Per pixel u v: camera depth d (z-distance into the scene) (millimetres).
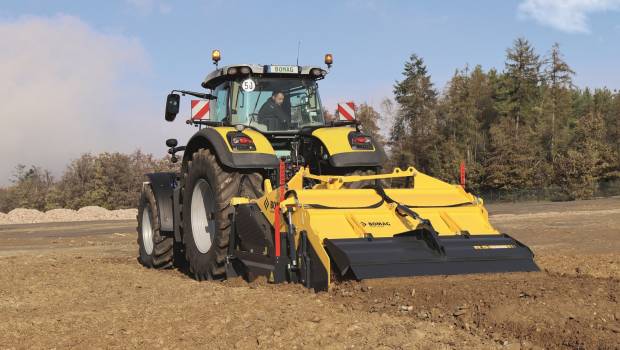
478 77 76625
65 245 14062
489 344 3678
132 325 4430
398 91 75750
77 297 5844
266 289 5637
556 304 4410
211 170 6777
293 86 7902
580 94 89625
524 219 17219
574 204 28750
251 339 3914
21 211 33469
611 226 13773
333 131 7242
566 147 60906
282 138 7824
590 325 3926
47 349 3893
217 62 8031
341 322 4195
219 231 6559
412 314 4426
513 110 70938
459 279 5309
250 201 6387
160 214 8391
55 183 82812
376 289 5047
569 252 9195
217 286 6086
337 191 5969
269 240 5871
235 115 7699
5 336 4234
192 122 8078
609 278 5641
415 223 5816
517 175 55281
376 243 5371
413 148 70875
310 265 5449
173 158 8875
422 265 5270
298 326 4141
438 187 6555
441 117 72188
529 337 3816
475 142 66250
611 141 65688
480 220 6109
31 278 7316
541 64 70375
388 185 7133
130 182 74750
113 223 25859
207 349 3758
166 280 6812
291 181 6148
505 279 5395
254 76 7762
